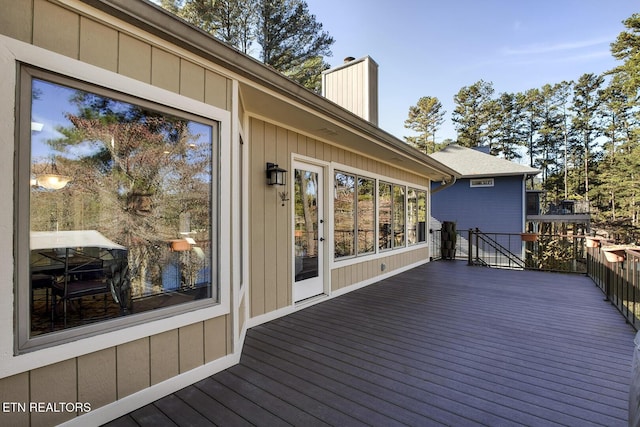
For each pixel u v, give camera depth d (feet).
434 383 7.49
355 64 22.57
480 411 6.40
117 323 6.40
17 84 5.09
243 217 11.00
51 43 5.39
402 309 13.67
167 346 7.07
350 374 7.93
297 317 12.60
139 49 6.56
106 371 6.09
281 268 12.91
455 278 20.66
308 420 6.10
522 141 89.20
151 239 7.51
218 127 8.21
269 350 9.38
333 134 14.58
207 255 8.14
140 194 7.37
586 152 80.59
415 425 5.97
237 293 8.70
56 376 5.48
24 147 5.24
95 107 6.24
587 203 48.62
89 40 5.83
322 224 15.70
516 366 8.36
